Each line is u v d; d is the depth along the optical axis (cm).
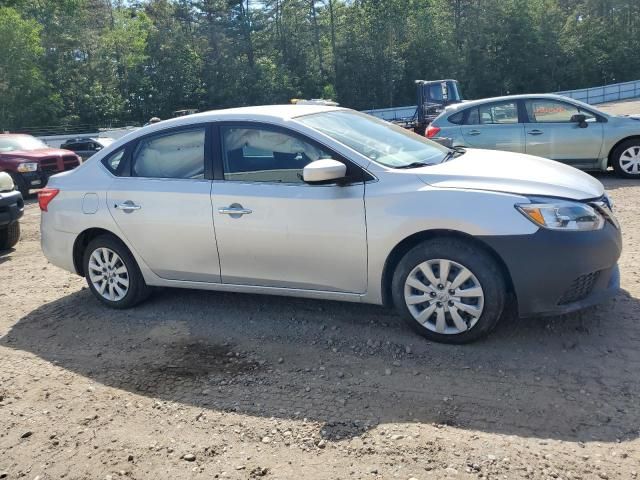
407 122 2212
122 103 5559
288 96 5894
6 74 4888
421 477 289
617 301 474
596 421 325
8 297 613
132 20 6209
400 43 6159
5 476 318
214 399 381
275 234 452
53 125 5162
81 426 361
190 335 479
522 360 393
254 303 533
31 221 1107
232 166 475
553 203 386
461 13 6681
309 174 407
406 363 403
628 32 6556
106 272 543
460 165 439
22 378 430
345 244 430
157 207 498
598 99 5166
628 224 720
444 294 410
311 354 429
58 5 5509
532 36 6169
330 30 6322
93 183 534
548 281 386
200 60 5834
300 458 313
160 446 334
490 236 388
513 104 1061
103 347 473
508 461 296
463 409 346
